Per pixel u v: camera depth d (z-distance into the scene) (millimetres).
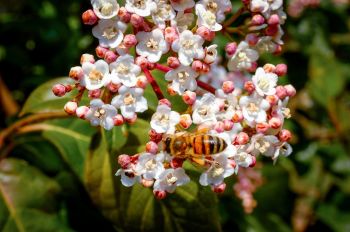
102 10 180
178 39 179
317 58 328
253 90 184
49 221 235
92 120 177
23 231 231
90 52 286
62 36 288
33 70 286
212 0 187
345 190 318
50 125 231
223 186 180
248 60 195
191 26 189
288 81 323
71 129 234
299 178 316
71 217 241
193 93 180
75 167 230
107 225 243
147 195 201
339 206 318
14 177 234
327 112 326
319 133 323
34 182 236
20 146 246
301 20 338
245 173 259
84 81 178
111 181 202
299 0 323
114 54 179
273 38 198
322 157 320
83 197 244
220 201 279
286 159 310
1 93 258
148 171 177
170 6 183
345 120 324
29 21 287
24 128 227
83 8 296
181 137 177
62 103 209
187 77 182
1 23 285
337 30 349
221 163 179
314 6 326
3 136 224
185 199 199
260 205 296
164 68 185
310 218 311
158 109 178
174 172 178
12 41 286
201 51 180
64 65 285
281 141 186
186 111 186
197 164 181
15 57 285
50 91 210
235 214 283
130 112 177
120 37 180
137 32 182
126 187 201
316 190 314
